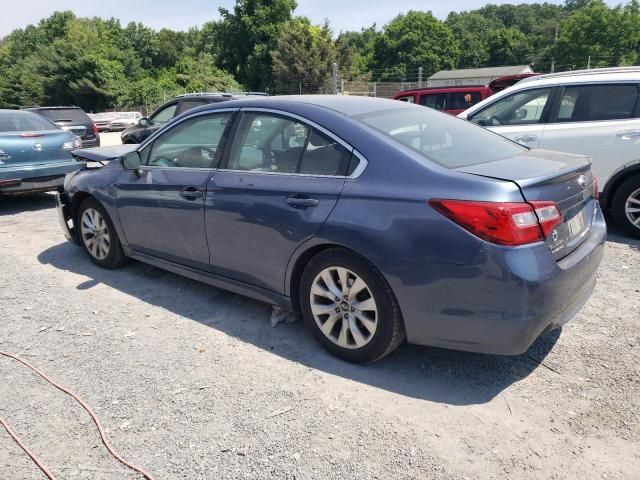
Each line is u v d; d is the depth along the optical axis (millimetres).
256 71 57000
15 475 2361
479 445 2480
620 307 3902
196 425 2658
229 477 2311
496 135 3795
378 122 3295
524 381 2996
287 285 3398
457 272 2654
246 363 3242
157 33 91000
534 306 2600
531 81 6277
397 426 2623
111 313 3998
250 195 3459
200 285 4527
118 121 29391
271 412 2746
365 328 3080
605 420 2641
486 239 2578
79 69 49781
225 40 59219
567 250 2889
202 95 10906
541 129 6000
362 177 3008
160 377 3094
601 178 5668
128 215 4441
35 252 5617
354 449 2463
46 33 90062
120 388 2992
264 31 56531
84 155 5199
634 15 60781
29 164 7492
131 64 59594
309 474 2316
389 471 2324
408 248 2756
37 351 3438
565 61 62969
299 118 3395
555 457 2398
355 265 2986
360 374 3098
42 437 2605
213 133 3879
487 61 85438
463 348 2797
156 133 4332
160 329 3721
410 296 2811
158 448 2502
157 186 4133
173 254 4172
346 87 44938
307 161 3291
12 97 58000
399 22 77500
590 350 3309
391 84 36688
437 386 2965
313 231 3102
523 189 2637
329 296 3176
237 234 3572
